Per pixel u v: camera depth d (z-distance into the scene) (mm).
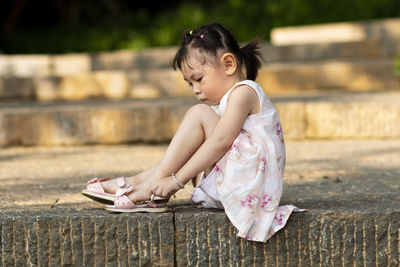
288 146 4613
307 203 2639
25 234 2398
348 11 10773
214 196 2482
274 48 8852
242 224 2369
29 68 9508
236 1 12258
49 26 16406
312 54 8742
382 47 8500
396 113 4816
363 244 2434
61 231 2404
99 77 7297
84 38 13609
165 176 2502
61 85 7352
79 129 4984
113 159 4184
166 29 12547
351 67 7008
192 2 15367
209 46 2506
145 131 4996
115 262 2418
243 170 2404
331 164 3736
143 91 7238
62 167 3861
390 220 2426
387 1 10578
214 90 2549
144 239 2416
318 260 2438
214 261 2430
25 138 4984
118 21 14633
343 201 2664
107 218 2404
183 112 4957
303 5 11078
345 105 4867
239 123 2434
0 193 2990
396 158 3900
